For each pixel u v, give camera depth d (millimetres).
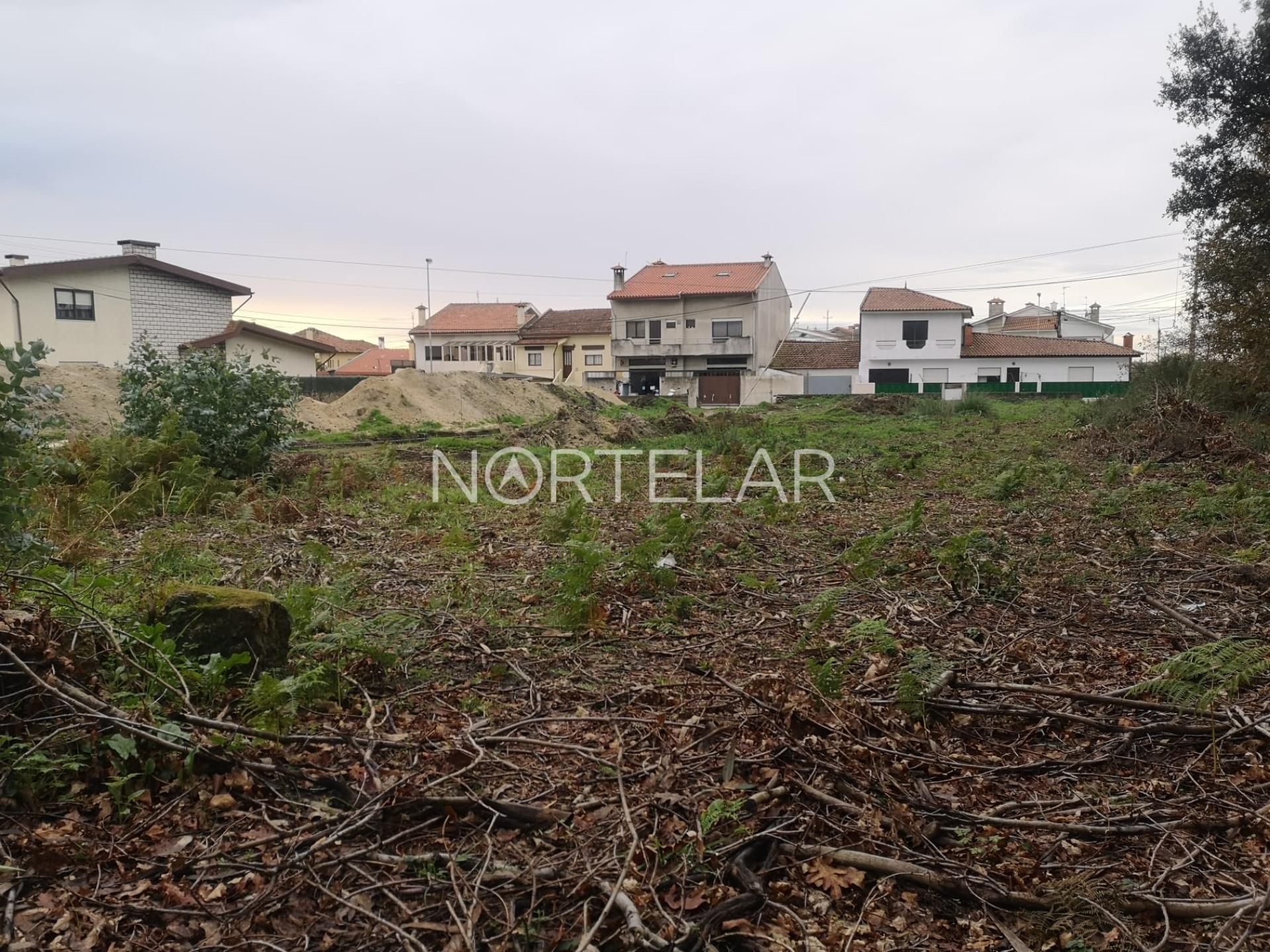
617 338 49844
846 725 3357
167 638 3666
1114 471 11336
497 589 5684
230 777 2979
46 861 2453
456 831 2775
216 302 29078
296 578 5867
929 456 15070
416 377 25016
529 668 4262
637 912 2316
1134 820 2914
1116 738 3531
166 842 2658
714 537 7527
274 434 11234
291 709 3393
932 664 4117
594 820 2826
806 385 48062
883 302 47906
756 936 2283
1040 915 2398
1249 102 17922
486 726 3557
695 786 3043
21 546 4402
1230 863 2676
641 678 4145
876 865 2561
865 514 9117
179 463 9203
